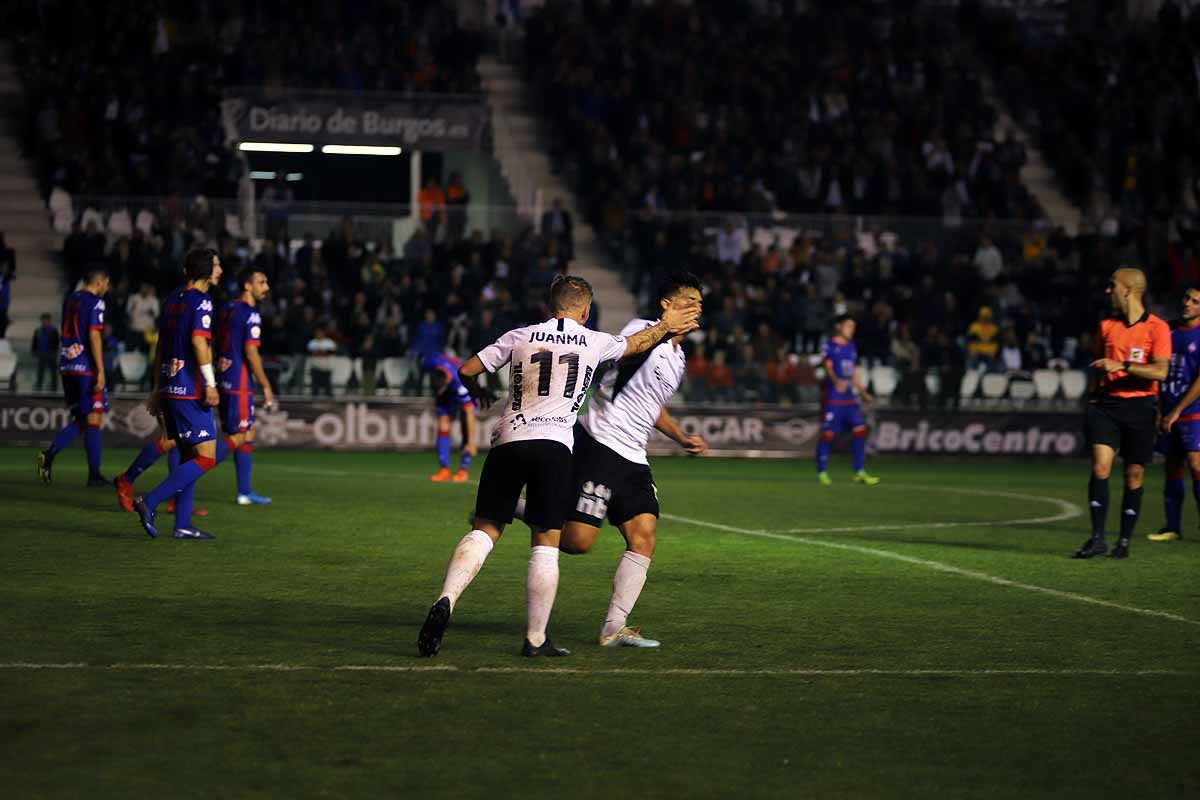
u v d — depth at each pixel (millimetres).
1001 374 53750
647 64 66500
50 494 30172
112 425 47594
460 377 15000
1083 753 11406
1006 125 74688
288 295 49938
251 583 19188
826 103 68812
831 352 40625
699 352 52031
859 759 11117
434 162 65500
